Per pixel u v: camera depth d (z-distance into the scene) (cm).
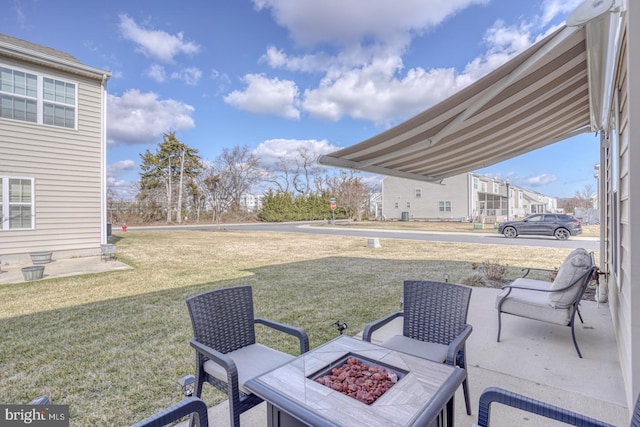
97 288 611
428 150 448
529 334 359
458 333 228
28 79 874
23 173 873
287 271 770
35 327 408
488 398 143
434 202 3284
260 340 361
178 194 3256
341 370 161
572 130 501
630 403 208
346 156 432
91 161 991
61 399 252
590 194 3903
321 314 449
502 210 3256
